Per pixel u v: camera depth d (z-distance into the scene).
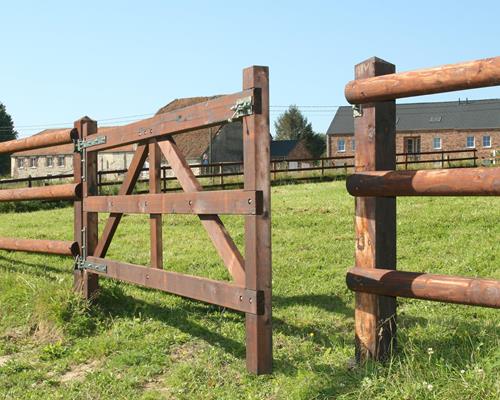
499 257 7.44
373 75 4.10
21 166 73.19
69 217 14.20
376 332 4.08
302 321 5.39
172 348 4.85
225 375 4.21
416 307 5.62
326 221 10.98
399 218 10.70
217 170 54.25
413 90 3.81
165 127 4.97
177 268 7.66
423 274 3.81
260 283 4.05
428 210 11.44
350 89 4.17
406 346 4.14
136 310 5.89
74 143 6.39
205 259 8.11
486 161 28.55
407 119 63.50
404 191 3.86
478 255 7.53
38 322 5.51
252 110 3.99
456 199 12.95
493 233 8.98
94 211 6.12
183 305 6.00
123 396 3.99
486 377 3.34
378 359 4.07
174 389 4.01
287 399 3.67
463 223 9.93
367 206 4.13
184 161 4.87
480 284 3.49
